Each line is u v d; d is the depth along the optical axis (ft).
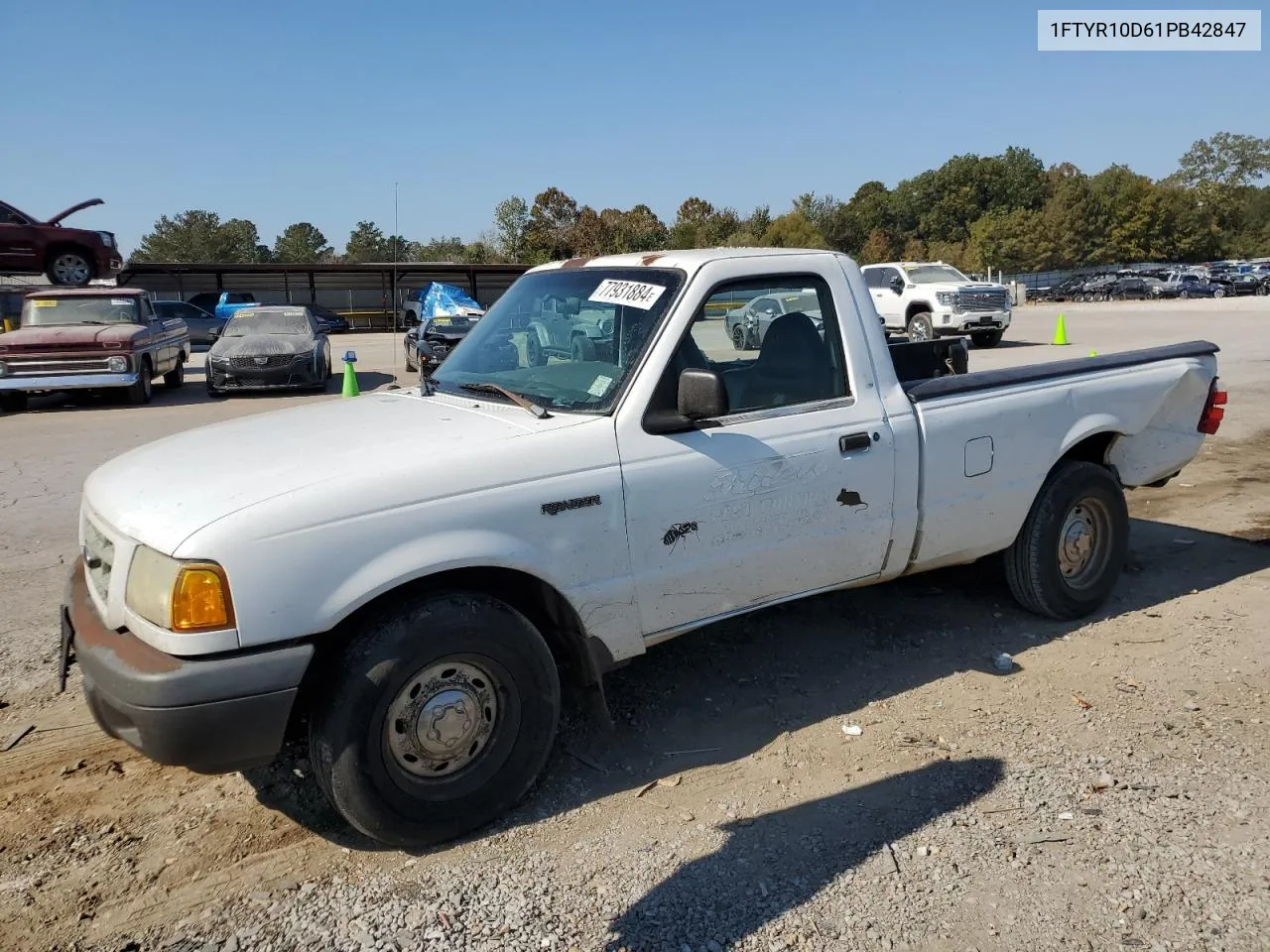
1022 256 266.36
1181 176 392.47
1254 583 17.90
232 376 53.88
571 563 10.79
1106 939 8.63
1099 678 13.99
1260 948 8.46
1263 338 69.46
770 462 12.12
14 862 10.12
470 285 150.71
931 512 13.85
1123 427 16.25
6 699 13.89
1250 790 10.93
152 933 9.02
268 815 11.00
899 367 19.06
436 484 10.02
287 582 9.24
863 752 12.11
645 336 11.69
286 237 299.58
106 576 10.27
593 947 8.69
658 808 10.98
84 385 48.52
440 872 9.90
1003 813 10.64
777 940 8.72
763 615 16.66
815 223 289.94
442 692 10.10
